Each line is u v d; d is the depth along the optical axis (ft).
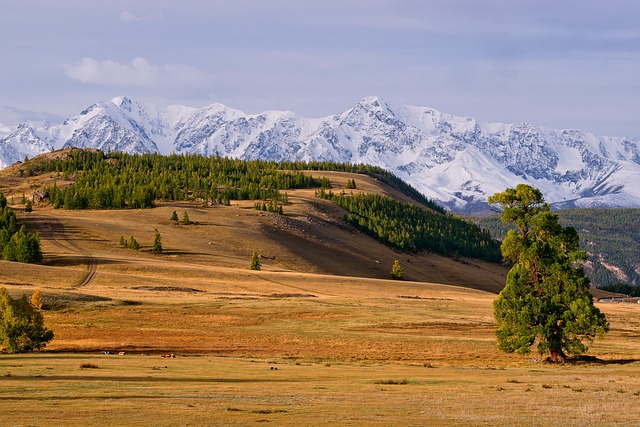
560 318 392.47
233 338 488.44
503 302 402.31
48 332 418.51
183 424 167.94
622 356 412.36
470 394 230.89
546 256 404.16
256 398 213.66
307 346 453.17
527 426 174.60
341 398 216.13
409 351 431.43
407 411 193.47
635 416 191.01
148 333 507.71
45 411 183.11
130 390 228.22
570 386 257.34
